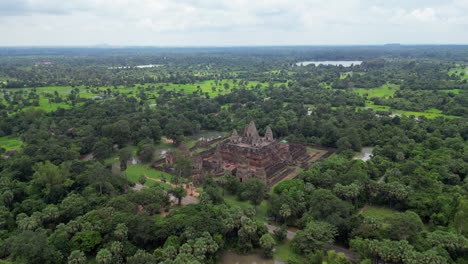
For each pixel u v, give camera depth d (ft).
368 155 636.07
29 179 483.92
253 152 538.47
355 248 314.55
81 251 311.88
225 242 350.43
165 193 424.46
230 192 477.36
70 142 636.48
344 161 529.86
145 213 376.48
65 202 389.80
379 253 292.61
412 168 481.46
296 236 342.64
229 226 342.85
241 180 495.41
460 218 332.60
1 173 479.41
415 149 602.44
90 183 448.24
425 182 440.04
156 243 338.75
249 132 588.50
